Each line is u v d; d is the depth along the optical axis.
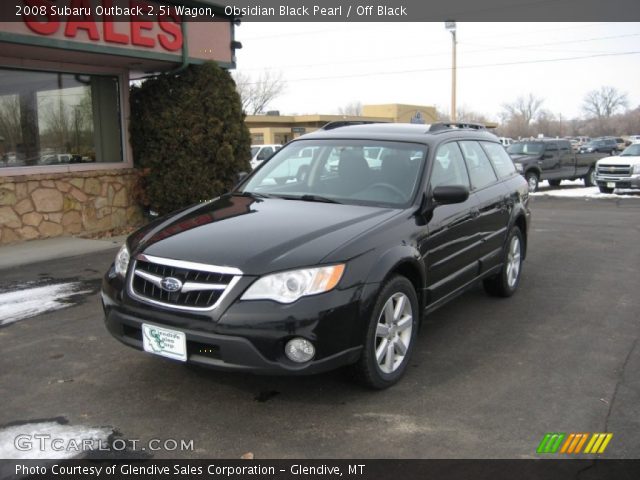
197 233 3.95
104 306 4.02
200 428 3.50
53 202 9.21
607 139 41.97
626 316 5.74
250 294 3.44
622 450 3.28
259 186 5.21
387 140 5.07
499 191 5.91
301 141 5.47
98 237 9.51
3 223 8.59
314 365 3.45
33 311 5.72
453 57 29.77
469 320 5.57
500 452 3.25
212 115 10.12
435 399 3.88
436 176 4.80
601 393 4.00
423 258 4.30
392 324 3.99
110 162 10.27
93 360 4.51
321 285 3.49
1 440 3.36
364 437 3.40
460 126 6.02
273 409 3.73
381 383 3.93
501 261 6.02
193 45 9.92
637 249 9.32
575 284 7.02
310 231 3.86
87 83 9.95
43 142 9.43
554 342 4.99
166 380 4.15
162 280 3.63
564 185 23.77
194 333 3.46
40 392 3.97
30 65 8.98
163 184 10.16
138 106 10.30
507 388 4.06
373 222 4.08
